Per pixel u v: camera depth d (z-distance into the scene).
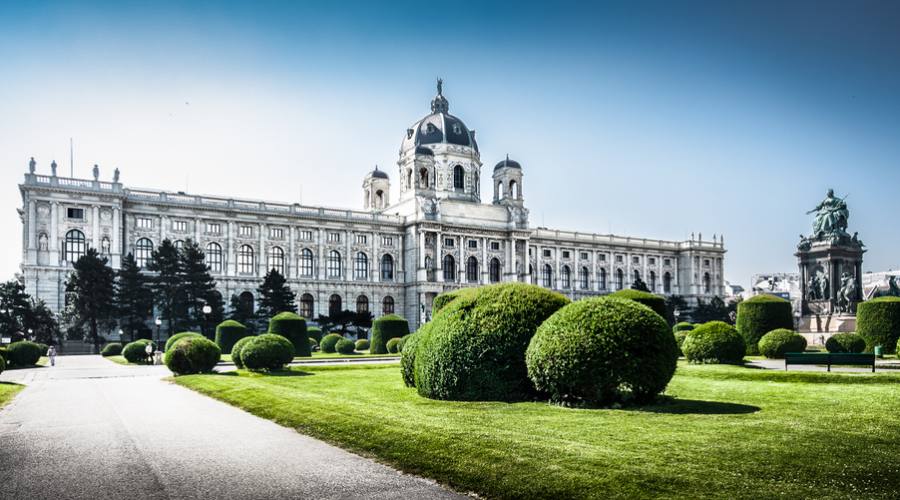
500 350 26.22
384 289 135.38
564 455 15.53
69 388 38.25
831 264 85.19
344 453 18.27
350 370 48.47
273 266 124.56
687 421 20.81
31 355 60.84
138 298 100.88
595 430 19.22
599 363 23.39
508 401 26.05
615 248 164.25
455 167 150.00
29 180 101.31
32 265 100.69
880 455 15.85
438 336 27.50
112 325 100.94
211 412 26.80
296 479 15.48
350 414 22.61
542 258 154.88
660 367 23.80
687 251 172.12
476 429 19.09
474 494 14.14
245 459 17.67
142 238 112.25
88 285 94.75
